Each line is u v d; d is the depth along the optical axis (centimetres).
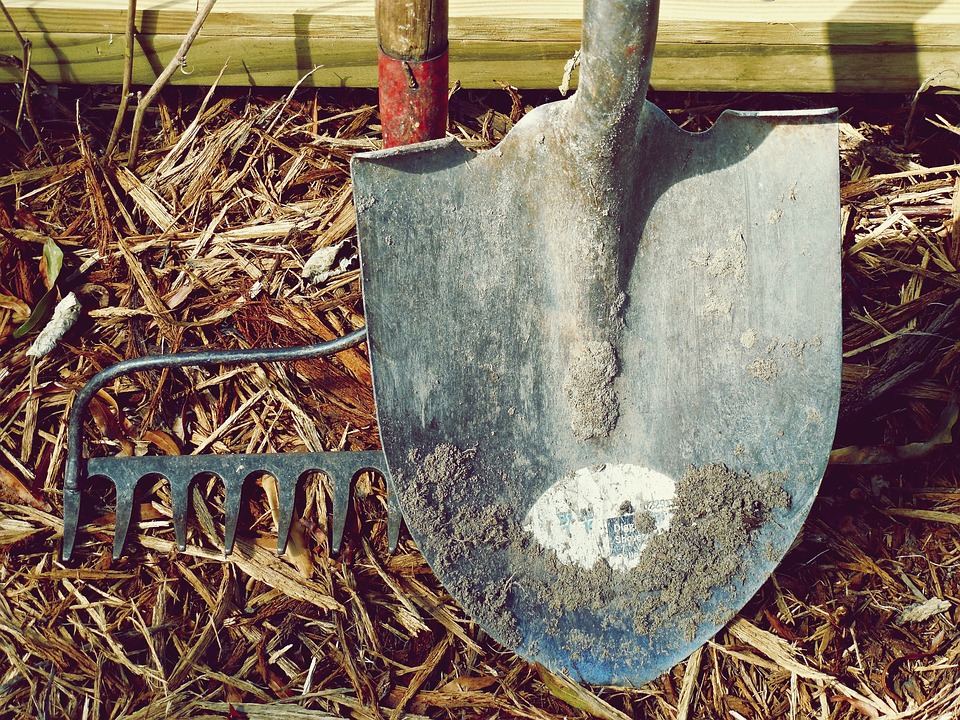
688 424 129
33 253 156
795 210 127
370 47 150
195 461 138
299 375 154
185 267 157
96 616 141
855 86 155
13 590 141
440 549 122
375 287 119
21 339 152
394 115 119
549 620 124
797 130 126
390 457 121
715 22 146
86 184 159
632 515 128
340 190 163
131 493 137
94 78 151
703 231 128
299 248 160
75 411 134
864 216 167
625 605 126
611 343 128
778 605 146
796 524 128
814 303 128
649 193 126
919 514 153
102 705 136
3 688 135
